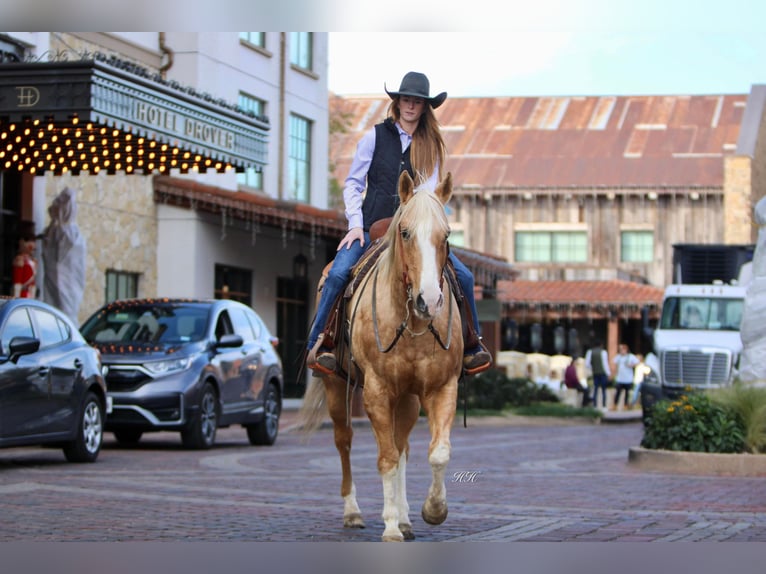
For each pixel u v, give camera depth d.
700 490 12.94
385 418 8.25
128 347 18.17
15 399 13.82
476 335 8.86
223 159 21.02
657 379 26.12
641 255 56.84
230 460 16.47
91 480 13.10
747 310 19.08
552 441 23.09
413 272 7.68
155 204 28.84
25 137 19.61
